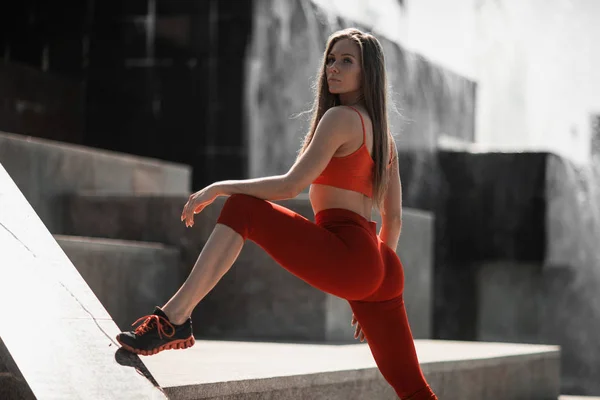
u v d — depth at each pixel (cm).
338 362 514
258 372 421
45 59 1500
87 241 761
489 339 1648
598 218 1705
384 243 366
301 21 1476
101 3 1483
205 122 1430
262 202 333
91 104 1477
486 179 1669
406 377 359
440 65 1830
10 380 302
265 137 1421
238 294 858
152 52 1458
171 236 921
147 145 1450
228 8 1432
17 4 1518
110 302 784
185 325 330
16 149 925
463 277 1666
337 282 333
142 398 312
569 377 1642
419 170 1697
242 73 1421
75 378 304
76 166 1008
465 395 621
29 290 346
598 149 1995
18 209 407
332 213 343
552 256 1641
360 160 346
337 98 365
